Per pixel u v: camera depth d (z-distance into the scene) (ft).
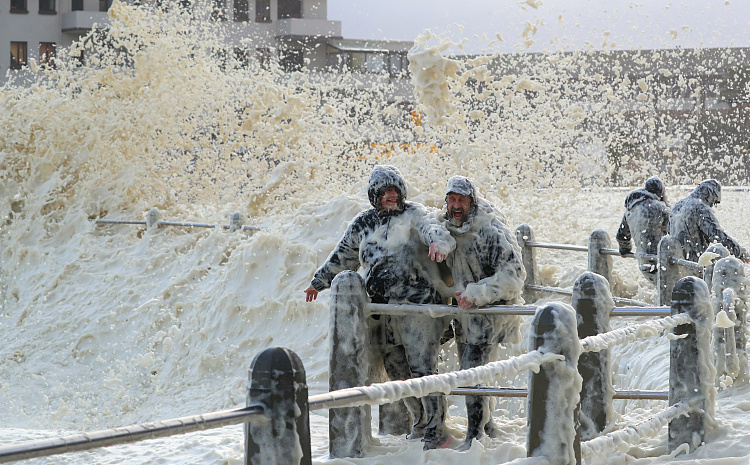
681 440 28.14
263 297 61.11
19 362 66.33
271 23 256.52
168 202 91.09
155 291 70.44
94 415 57.82
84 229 83.41
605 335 23.88
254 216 82.64
